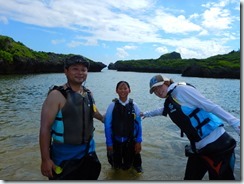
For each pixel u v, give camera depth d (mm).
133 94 9688
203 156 1674
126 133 2451
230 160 1630
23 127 4098
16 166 2559
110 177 2365
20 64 23922
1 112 5285
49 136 1411
